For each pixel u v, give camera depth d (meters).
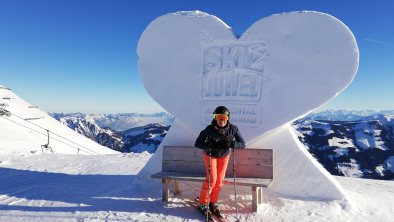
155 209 3.78
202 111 4.51
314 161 4.26
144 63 4.80
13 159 7.59
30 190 4.66
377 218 3.58
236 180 3.80
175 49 4.65
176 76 4.65
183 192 4.41
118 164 6.85
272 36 4.17
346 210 3.80
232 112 4.35
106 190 4.67
